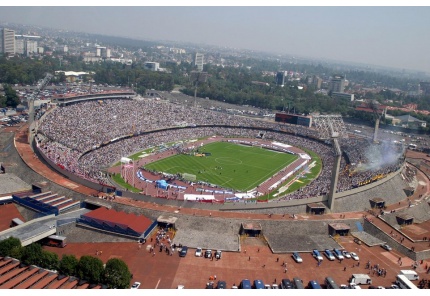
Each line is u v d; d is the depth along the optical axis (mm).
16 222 141875
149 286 108875
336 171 162250
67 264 103125
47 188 169250
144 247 130250
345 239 146875
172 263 121375
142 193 171500
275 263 126000
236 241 138000
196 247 131500
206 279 114250
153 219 148250
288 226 149875
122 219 140625
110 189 164250
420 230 156375
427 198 192125
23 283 93750
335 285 111500
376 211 169625
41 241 132500
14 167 193500
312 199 165375
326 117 170750
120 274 101938
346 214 163875
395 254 137875
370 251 138750
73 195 163375
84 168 196125
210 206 157625
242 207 159250
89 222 139750
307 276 119562
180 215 149000
